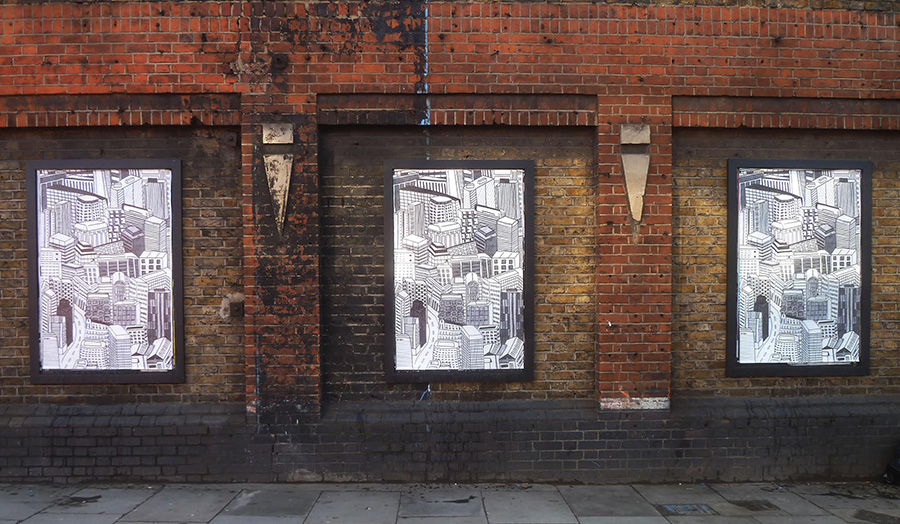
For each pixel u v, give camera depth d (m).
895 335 5.50
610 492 5.02
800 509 4.71
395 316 5.24
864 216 5.43
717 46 5.23
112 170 5.17
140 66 5.03
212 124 5.11
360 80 5.10
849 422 5.37
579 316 5.34
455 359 5.28
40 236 5.16
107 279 5.18
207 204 5.24
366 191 5.27
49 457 5.10
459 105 5.17
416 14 5.10
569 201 5.32
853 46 5.31
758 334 5.41
